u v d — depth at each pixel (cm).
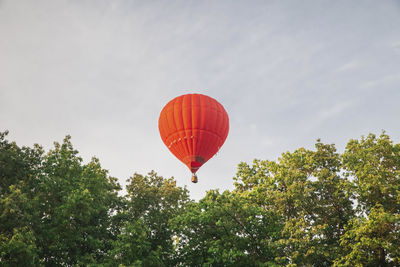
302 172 2730
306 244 2244
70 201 2314
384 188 2280
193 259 2652
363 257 2231
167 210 2889
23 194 2234
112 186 2973
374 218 2202
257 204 2692
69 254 2428
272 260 2453
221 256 2389
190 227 2659
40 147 2764
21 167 2605
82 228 2448
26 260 2050
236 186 2934
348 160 2523
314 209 2547
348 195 2481
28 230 2194
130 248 2341
